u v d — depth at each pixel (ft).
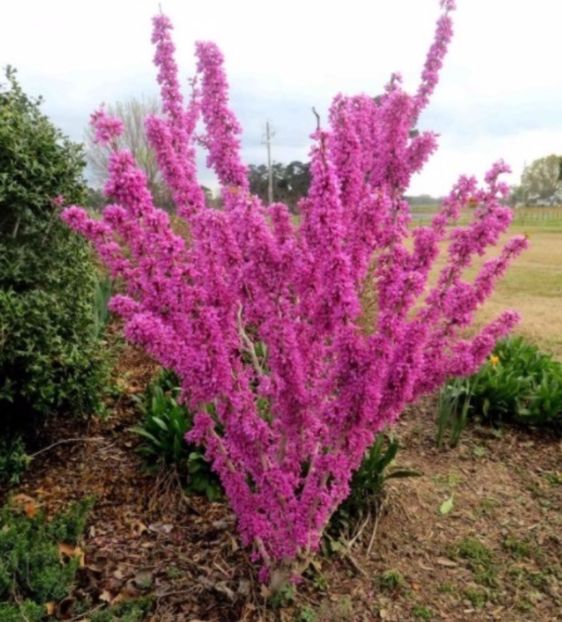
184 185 8.27
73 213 7.09
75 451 12.35
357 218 6.93
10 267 10.93
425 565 9.68
